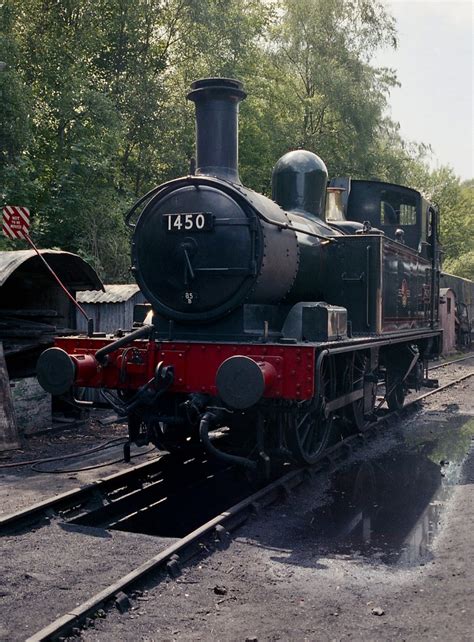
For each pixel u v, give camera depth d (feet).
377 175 87.56
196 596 12.95
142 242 21.15
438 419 35.09
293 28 85.20
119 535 16.35
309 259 23.38
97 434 29.76
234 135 22.09
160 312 20.84
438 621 12.06
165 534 17.40
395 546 16.01
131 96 67.00
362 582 13.82
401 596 13.14
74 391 31.60
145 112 67.51
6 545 15.60
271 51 85.87
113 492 20.27
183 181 20.57
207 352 19.15
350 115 83.05
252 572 14.19
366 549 15.80
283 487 19.72
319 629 11.74
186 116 69.77
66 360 19.30
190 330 20.79
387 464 24.62
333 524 17.69
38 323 31.86
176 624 11.85
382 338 25.40
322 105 86.28
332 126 88.48
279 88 86.99
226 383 17.52
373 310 24.76
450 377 54.49
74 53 62.80
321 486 21.39
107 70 70.03
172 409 20.48
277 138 84.69
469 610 12.48
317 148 85.97
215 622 11.94
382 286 25.40
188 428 22.80
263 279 19.89
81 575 13.92
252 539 16.24
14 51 53.42
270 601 12.83
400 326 29.22
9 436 26.35
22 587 13.34
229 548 15.56
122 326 39.11
